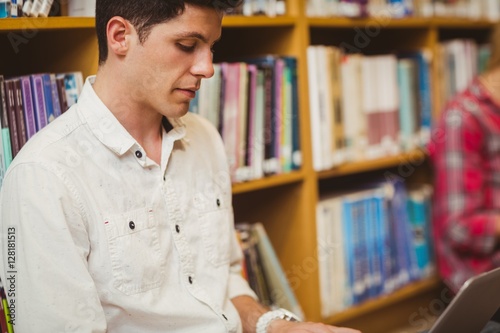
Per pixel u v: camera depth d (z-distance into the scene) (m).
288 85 1.95
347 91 2.16
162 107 1.25
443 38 2.98
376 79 2.28
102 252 1.23
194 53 1.23
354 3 2.15
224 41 2.17
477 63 2.72
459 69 2.63
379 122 2.30
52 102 1.44
